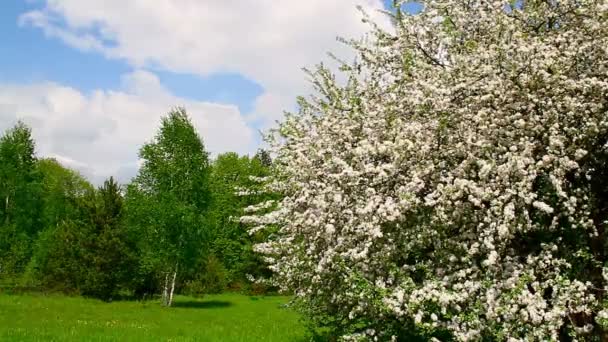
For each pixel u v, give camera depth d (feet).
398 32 32.55
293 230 30.50
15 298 106.52
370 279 25.18
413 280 25.99
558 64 25.44
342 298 29.14
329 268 27.68
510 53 25.61
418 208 24.80
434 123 25.31
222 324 73.15
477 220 23.95
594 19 25.88
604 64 25.25
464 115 25.39
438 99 25.66
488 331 22.12
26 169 146.82
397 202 24.29
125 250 117.29
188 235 111.14
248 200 152.05
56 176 227.40
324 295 31.17
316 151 29.30
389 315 26.30
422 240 24.38
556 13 28.30
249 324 71.56
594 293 25.43
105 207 120.26
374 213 24.18
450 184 24.04
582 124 24.56
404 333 28.73
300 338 49.70
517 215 23.21
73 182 232.12
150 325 70.54
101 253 116.78
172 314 90.27
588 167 26.00
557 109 24.44
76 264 118.32
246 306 107.76
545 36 27.94
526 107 24.98
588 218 24.81
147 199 112.57
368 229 23.59
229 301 120.47
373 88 33.45
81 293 118.11
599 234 26.25
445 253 24.56
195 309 101.30
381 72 33.47
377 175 25.43
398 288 23.41
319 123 33.60
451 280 23.44
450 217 24.25
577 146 24.57
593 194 25.93
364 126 28.35
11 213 139.13
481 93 25.82
